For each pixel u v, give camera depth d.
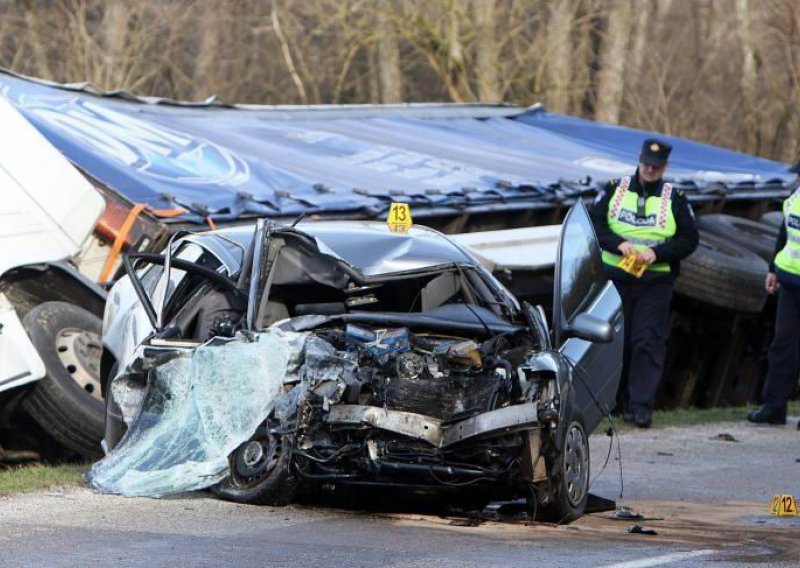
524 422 20.59
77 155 37.91
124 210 35.22
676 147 59.94
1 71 45.16
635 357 35.91
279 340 21.31
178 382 21.86
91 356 30.03
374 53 88.56
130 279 25.02
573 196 46.75
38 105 41.84
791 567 17.61
